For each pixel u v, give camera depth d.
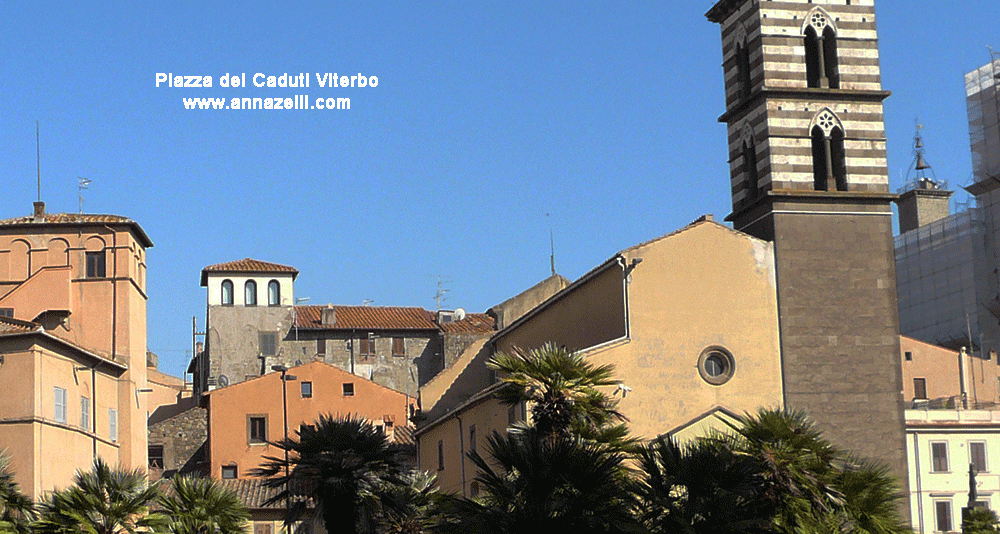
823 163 61.12
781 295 57.97
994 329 110.25
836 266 58.94
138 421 75.31
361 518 36.06
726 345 56.84
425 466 72.75
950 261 114.31
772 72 60.09
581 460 31.34
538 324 68.50
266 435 90.69
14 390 59.81
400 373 107.31
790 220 58.88
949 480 87.00
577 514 30.59
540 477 31.16
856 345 58.41
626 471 32.62
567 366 38.22
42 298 73.19
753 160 61.56
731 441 35.94
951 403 97.06
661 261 57.06
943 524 86.38
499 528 30.50
